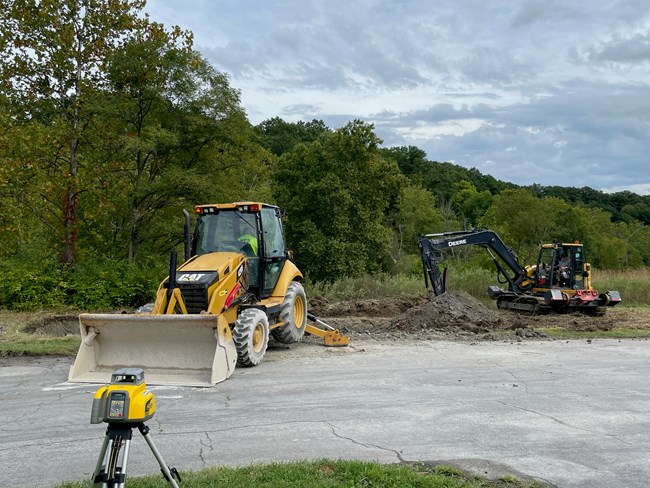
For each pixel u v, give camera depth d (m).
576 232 52.53
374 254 37.62
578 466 5.95
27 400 8.70
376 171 36.97
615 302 21.03
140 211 22.42
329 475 5.36
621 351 13.30
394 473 5.39
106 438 3.97
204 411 8.04
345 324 17.64
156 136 20.34
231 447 6.48
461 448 6.46
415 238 58.19
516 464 5.97
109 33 20.17
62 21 19.64
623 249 57.03
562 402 8.59
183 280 10.55
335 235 35.66
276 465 5.60
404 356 12.42
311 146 37.88
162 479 5.21
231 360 10.09
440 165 90.19
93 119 20.55
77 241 22.77
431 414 7.88
